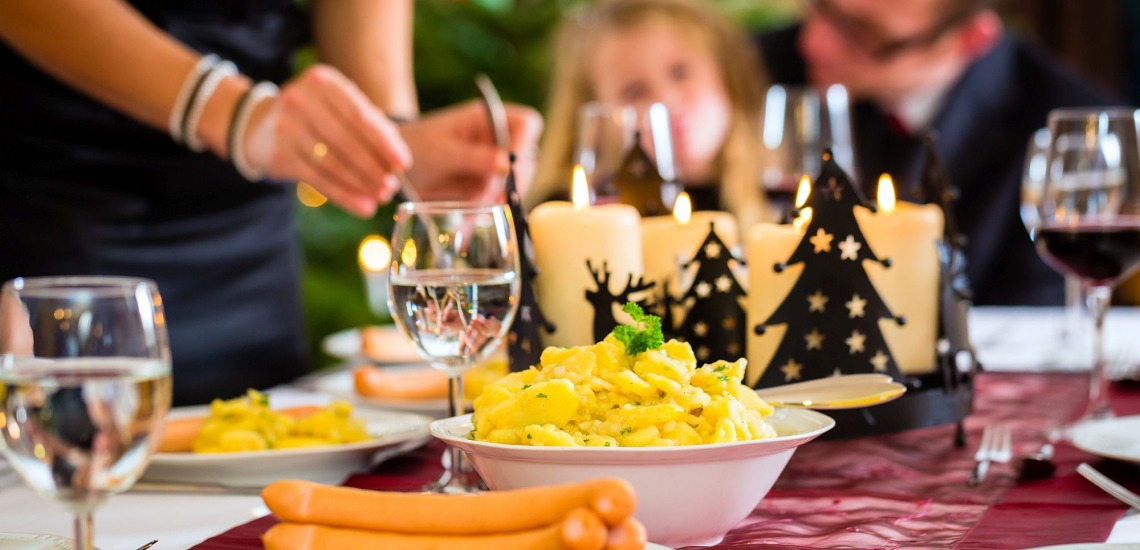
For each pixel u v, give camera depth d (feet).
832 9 11.15
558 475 2.49
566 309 3.65
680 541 2.62
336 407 3.87
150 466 3.43
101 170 6.42
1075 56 15.94
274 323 7.27
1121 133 4.47
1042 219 4.60
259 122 5.30
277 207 7.29
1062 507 2.97
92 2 5.27
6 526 3.00
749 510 2.68
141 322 2.10
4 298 2.07
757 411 2.75
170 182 6.60
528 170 6.09
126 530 2.96
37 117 6.22
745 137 10.03
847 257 3.52
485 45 16.57
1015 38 12.18
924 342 3.79
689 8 10.15
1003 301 11.51
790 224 3.84
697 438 2.59
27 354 2.02
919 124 11.53
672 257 3.92
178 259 6.70
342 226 15.99
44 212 6.30
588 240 3.64
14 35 5.31
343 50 6.90
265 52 6.97
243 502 3.29
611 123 5.56
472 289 3.21
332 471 3.59
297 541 2.17
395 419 4.16
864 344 3.53
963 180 11.59
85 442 2.02
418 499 2.16
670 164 4.46
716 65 10.12
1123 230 4.31
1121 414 4.54
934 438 4.04
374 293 9.09
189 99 5.29
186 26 6.48
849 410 3.45
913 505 3.06
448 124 6.03
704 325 3.70
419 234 3.24
